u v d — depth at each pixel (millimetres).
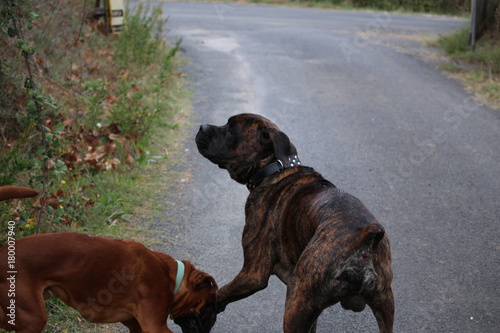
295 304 3492
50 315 4281
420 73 12852
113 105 8680
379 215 6316
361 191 6930
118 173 6895
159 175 7125
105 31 12469
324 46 15516
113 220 5832
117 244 3643
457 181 7270
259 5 24406
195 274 3840
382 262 3463
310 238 3639
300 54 14516
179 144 8219
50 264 3408
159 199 6488
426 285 5008
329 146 8422
